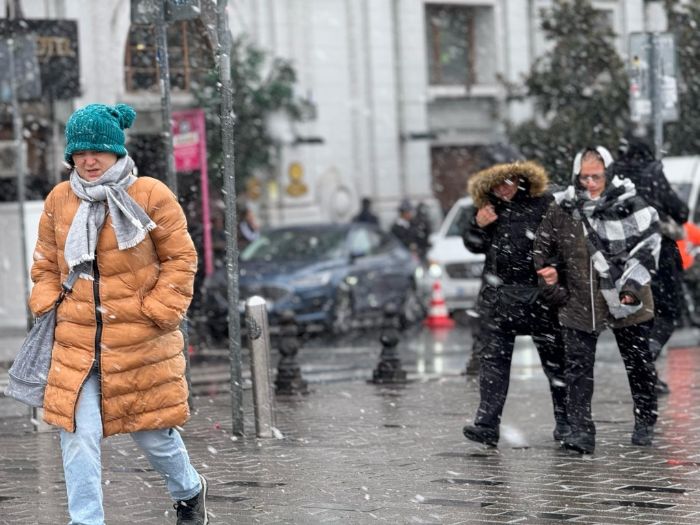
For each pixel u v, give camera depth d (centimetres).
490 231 1678
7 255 3953
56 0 4362
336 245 3775
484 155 2775
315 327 3775
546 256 1609
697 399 2052
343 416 1973
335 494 1367
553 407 1859
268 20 5300
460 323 3922
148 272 1116
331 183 5459
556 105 4778
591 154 1591
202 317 3241
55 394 1102
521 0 5900
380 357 2448
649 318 1616
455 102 5834
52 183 4147
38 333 1122
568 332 1591
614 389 2203
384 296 3816
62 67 3694
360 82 5575
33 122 4194
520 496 1338
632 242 1593
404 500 1329
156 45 1950
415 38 5691
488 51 5872
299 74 5397
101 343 1100
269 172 5194
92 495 1095
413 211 5206
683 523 1201
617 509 1266
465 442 1694
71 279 1109
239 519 1253
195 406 2127
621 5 5056
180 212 1124
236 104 4806
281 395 2270
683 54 4362
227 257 1800
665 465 1500
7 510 1337
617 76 4581
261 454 1634
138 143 4166
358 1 5566
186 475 1164
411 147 5675
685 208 2025
